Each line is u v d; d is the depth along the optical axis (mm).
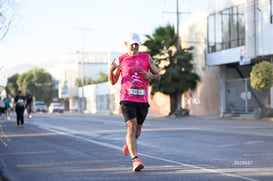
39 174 9062
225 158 10484
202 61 46125
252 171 8562
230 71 43031
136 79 8594
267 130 19219
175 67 42844
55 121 31484
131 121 8602
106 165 9852
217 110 44719
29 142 15570
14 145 14586
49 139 16625
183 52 44031
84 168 9555
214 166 9305
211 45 42812
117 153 11891
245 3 36969
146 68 8742
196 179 7934
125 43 8742
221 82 43344
